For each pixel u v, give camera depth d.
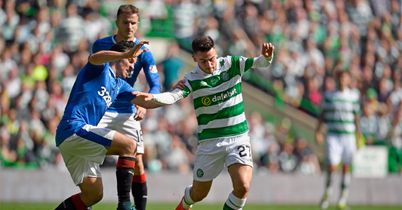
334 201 42.31
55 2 48.12
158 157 42.41
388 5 56.97
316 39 52.44
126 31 22.47
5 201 37.59
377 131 48.19
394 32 55.78
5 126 40.97
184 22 49.22
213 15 50.34
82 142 19.91
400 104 51.00
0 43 45.91
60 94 43.28
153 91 22.50
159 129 42.97
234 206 20.83
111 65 20.59
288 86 48.31
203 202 39.62
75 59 45.66
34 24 46.97
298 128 47.62
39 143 41.03
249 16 51.06
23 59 44.69
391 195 43.28
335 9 54.50
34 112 41.62
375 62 52.72
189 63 47.03
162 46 48.38
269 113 47.41
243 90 47.06
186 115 44.75
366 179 43.03
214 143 21.05
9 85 43.00
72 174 20.44
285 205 39.03
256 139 44.69
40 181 38.50
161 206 34.97
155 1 49.16
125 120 22.77
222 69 21.02
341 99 36.97
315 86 49.22
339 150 37.06
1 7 47.31
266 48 20.78
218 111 20.95
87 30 47.53
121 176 20.56
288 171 44.84
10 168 38.53
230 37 49.41
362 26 54.91
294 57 50.03
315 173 43.22
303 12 52.91
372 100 49.41
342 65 49.59
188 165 43.16
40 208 31.67
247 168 20.78
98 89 20.19
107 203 36.22
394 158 45.31
